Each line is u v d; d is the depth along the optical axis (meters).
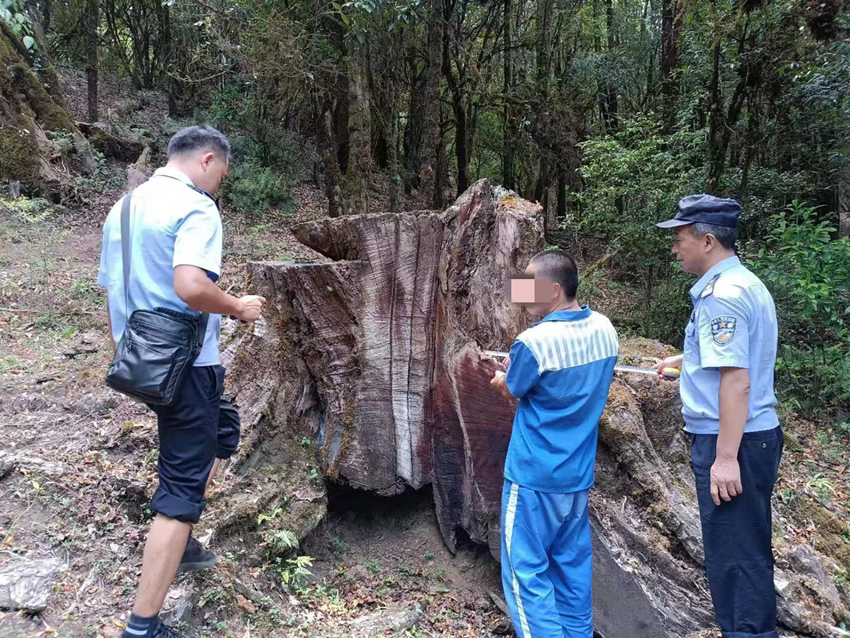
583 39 15.05
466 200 3.48
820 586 3.12
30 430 3.35
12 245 7.11
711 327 2.27
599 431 3.44
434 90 9.62
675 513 3.25
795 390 5.84
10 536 2.49
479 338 3.43
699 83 7.85
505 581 2.41
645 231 7.07
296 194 12.70
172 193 1.98
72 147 10.07
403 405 3.55
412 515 3.72
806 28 6.58
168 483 2.02
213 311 1.91
